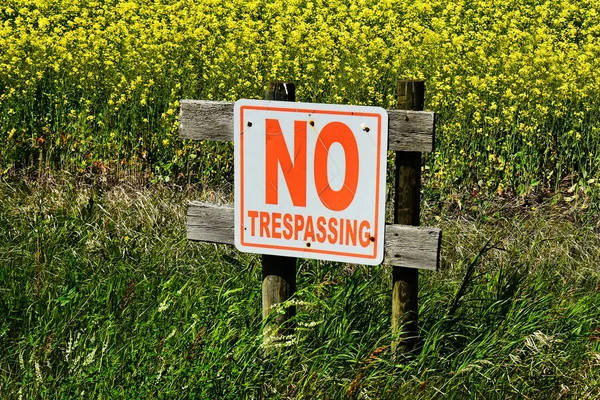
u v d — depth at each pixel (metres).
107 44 17.20
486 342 6.86
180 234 9.97
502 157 13.36
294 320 6.77
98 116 13.93
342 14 20.72
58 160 13.38
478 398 6.40
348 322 6.98
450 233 10.62
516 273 7.85
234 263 8.24
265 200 6.62
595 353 7.09
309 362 6.49
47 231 9.41
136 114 13.77
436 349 6.73
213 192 12.39
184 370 5.88
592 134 13.65
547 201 12.80
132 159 13.11
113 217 10.48
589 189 12.46
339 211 6.45
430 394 6.32
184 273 8.82
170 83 14.59
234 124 6.59
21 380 6.21
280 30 18.41
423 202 12.05
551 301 8.28
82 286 7.90
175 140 13.49
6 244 9.03
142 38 16.64
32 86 14.23
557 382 6.67
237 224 6.74
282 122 6.46
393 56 16.81
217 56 16.80
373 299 7.64
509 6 22.95
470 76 15.51
